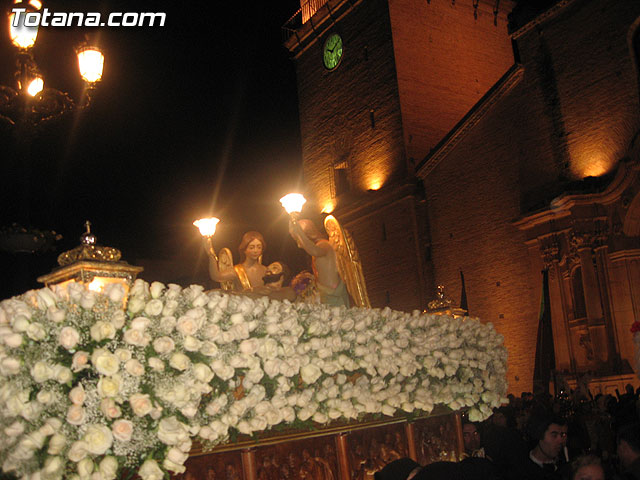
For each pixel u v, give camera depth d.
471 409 7.39
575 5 24.25
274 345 4.88
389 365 6.12
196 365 4.30
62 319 3.96
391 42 30.25
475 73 32.16
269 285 8.16
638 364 8.00
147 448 4.15
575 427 9.28
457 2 32.44
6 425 3.75
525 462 6.16
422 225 28.81
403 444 6.47
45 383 3.85
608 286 21.67
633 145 21.06
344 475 5.67
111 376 3.93
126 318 4.27
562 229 23.03
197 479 4.64
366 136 31.36
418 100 30.14
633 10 22.31
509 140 26.16
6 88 11.12
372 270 30.41
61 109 11.77
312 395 5.34
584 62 23.83
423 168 28.78
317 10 35.06
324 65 34.34
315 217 33.62
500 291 25.70
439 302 12.17
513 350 25.00
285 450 5.27
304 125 35.28
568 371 22.36
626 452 5.59
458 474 4.24
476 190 27.02
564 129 24.25
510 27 26.56
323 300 8.32
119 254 5.07
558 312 23.02
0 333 3.79
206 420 4.49
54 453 3.75
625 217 21.45
